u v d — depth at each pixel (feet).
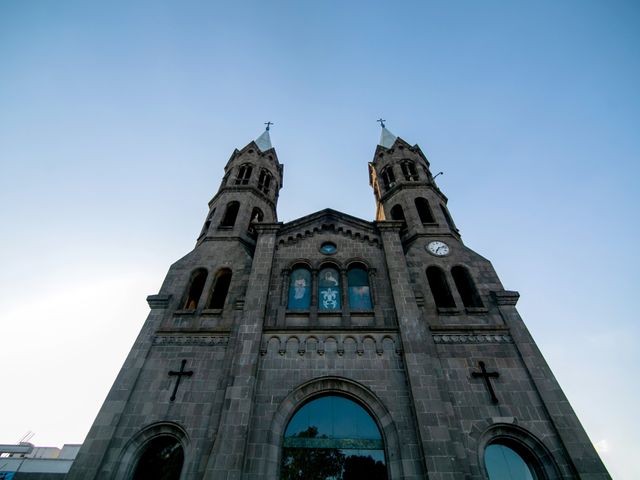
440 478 42.65
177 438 51.49
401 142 118.01
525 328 62.03
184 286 73.41
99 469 47.47
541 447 48.49
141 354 59.93
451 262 75.92
